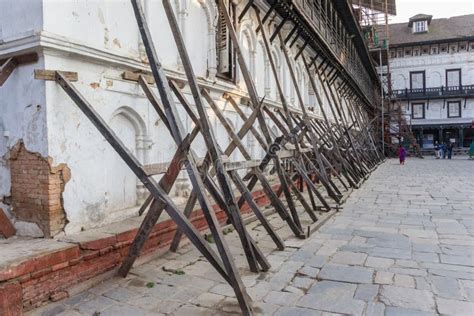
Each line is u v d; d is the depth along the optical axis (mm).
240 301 3914
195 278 4922
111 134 4598
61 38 4852
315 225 7539
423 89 43969
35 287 4055
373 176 18266
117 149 4586
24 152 5047
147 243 5609
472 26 43375
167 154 6988
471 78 42688
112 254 5031
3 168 5324
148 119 6504
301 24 12023
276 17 12250
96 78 5500
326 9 15383
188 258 5703
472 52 42500
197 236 4188
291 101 14188
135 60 6062
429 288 4480
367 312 3898
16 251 4273
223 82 8789
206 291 4512
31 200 4992
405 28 46906
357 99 27391
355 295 4312
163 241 5957
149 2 6605
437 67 43938
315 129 13008
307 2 12438
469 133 42844
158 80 4547
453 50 43250
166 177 4578
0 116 5301
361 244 6391
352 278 4828
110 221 5715
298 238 6754
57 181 4941
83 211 5293
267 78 11977
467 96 41938
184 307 4102
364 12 35844
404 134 36625
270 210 8961
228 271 4004
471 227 7520
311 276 4930
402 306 4020
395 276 4875
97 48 5344
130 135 6383
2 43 4957
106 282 4777
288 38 12438
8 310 3756
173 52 7211
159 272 5137
